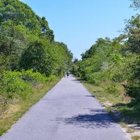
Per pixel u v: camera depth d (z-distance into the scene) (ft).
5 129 30.91
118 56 73.05
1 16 200.85
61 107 49.73
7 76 43.45
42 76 95.25
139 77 37.24
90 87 108.17
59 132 29.50
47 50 110.83
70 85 123.24
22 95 52.31
